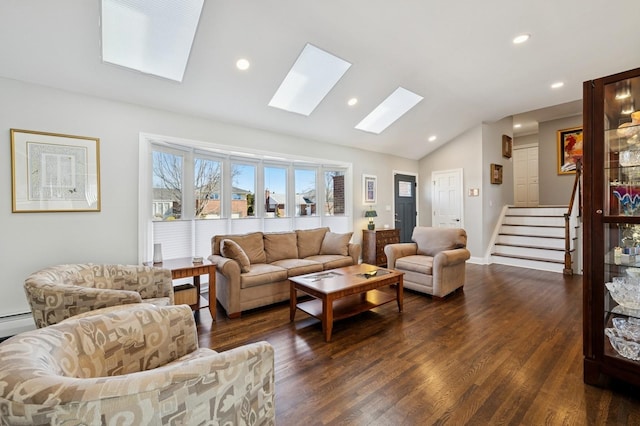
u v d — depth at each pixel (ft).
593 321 6.20
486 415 5.38
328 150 17.79
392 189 21.65
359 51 10.81
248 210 15.58
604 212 6.08
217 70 10.37
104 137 10.44
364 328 9.34
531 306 11.19
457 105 16.19
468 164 20.38
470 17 9.27
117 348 4.30
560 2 8.72
